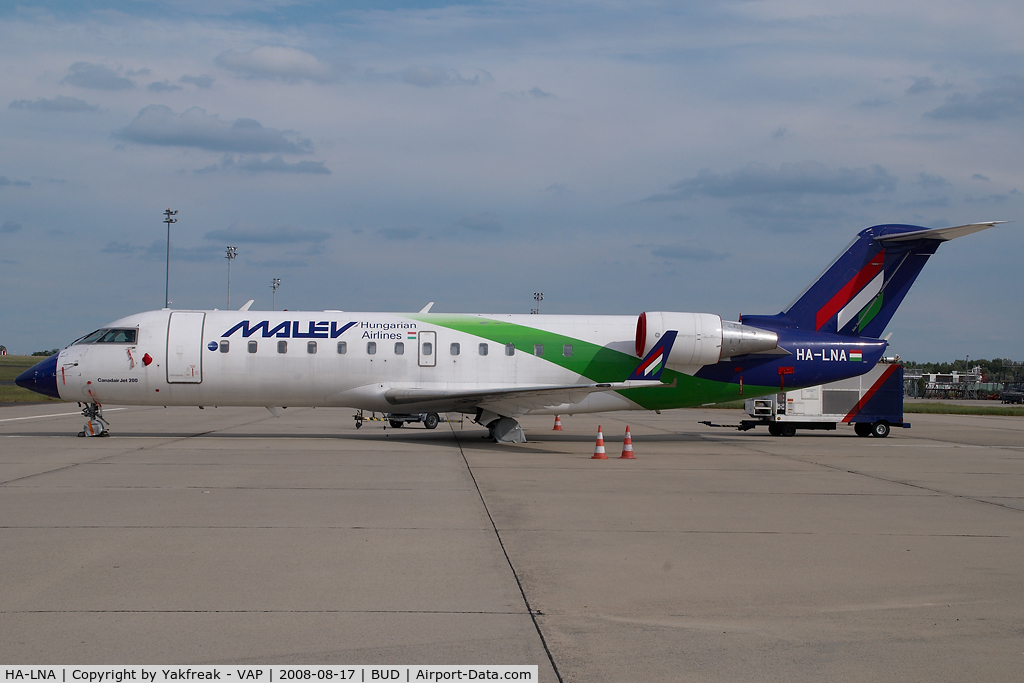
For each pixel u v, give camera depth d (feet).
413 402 70.03
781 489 46.73
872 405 90.74
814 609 23.67
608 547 30.81
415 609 22.80
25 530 31.99
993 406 209.26
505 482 46.93
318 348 70.74
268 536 31.45
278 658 19.10
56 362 70.38
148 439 70.59
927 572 28.07
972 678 18.66
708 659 19.52
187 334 70.64
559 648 20.06
